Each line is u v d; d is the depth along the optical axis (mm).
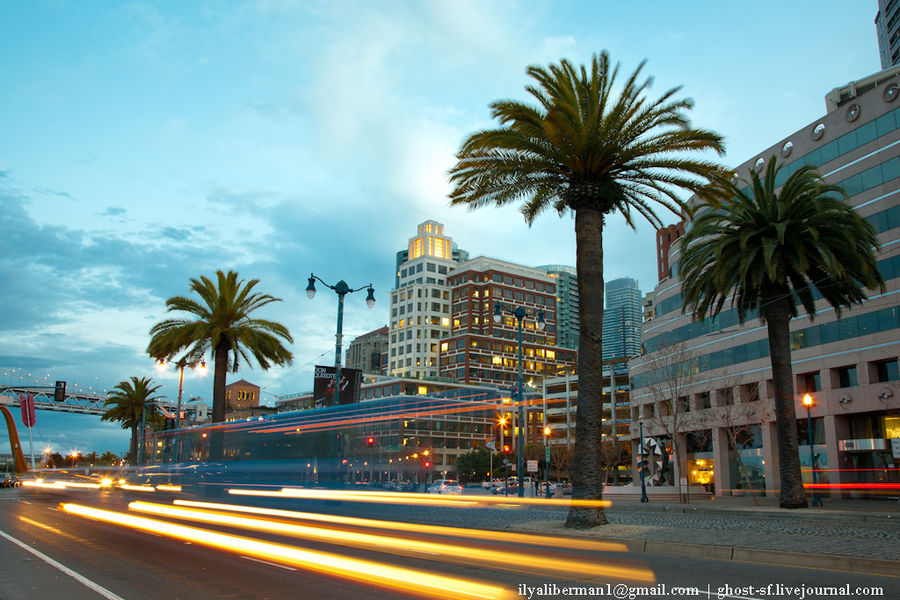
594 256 23281
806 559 13492
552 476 101125
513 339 145000
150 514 28109
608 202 23453
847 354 48500
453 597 9469
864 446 47156
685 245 37438
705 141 23625
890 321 45750
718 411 59406
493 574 11680
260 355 44344
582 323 22906
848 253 30719
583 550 16375
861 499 47406
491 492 66188
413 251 166375
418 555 14398
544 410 118250
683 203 25250
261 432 36438
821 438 50875
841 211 31438
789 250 31672
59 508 32219
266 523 23406
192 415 122688
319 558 13812
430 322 149250
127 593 9820
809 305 34344
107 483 73250
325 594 9695
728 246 33156
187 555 14336
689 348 64875
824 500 46688
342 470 34781
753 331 56844
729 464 58531
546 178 24547
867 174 48188
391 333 157000
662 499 50875
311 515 28359
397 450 38094
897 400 44625
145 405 85688
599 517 20953
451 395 121375
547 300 153625
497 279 146625
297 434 35031
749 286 33500
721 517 28734
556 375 140250
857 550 14320
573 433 106625
